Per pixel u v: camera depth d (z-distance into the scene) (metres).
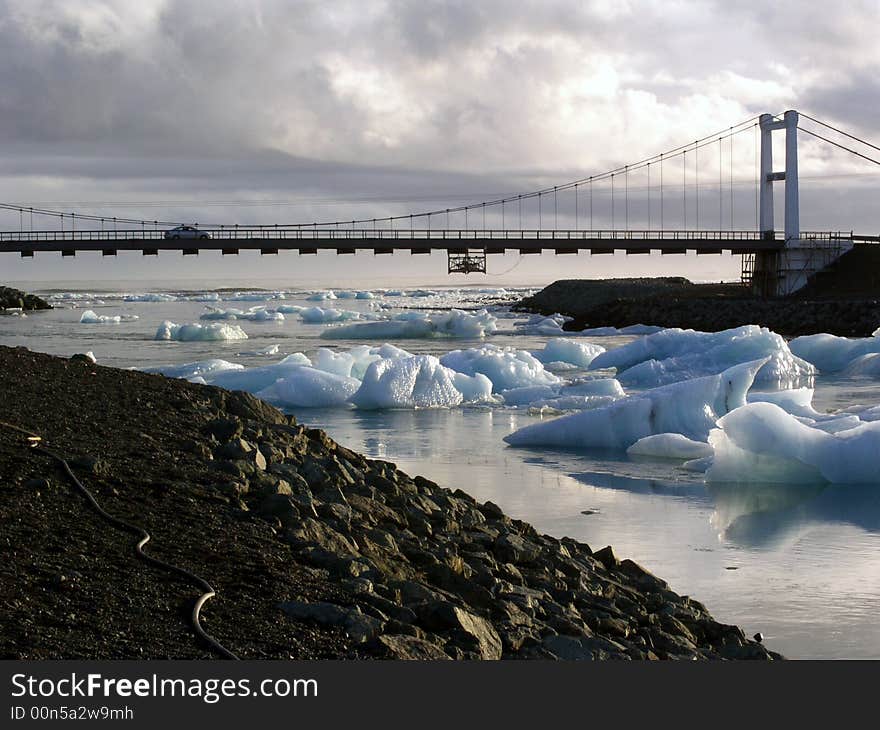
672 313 60.72
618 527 13.00
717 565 11.22
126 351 42.84
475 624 6.94
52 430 10.13
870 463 15.84
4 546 6.75
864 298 63.12
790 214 73.31
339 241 73.69
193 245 73.81
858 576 10.77
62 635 5.71
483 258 76.31
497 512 12.20
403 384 25.59
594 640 7.35
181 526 7.87
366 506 10.04
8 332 55.44
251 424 12.34
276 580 6.99
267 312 75.12
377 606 6.91
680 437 18.52
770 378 31.67
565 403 25.16
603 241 73.19
